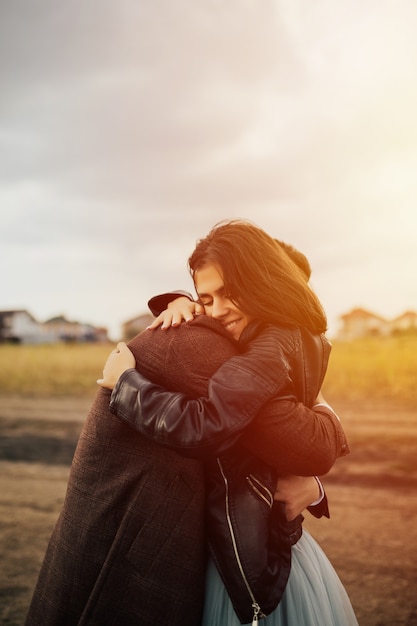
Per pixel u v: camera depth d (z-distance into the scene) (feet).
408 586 10.30
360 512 14.24
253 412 4.57
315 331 5.45
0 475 18.28
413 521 13.46
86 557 4.92
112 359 5.08
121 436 4.98
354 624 5.85
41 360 43.91
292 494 5.14
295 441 4.73
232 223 5.59
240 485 4.86
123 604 4.76
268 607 4.72
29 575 11.08
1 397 35.09
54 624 4.98
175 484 4.83
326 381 31.65
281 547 4.97
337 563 11.45
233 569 4.70
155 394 4.66
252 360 4.75
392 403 27.66
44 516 14.60
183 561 4.76
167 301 5.87
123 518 4.87
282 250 5.62
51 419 27.78
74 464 5.30
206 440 4.42
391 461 18.25
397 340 39.55
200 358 4.91
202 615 4.97
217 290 5.32
